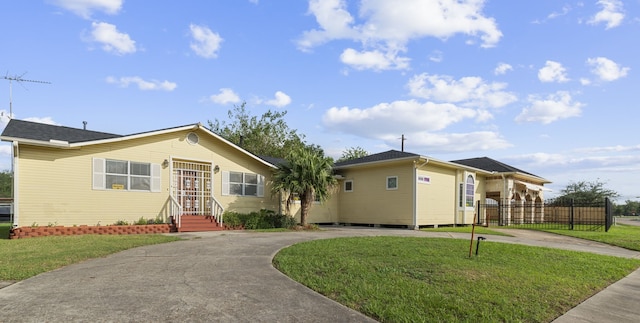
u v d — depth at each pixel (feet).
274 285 18.79
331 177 58.65
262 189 63.16
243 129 129.29
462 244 34.76
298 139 131.85
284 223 56.80
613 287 21.35
